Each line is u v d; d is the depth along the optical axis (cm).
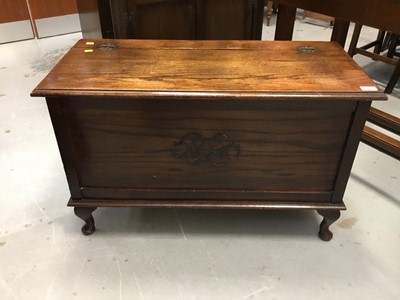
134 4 169
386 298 106
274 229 129
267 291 108
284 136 103
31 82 232
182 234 127
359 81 101
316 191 114
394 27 110
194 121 101
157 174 112
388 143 133
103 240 125
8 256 119
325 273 114
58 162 163
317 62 113
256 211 137
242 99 95
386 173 158
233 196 115
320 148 106
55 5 297
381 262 117
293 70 108
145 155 108
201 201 116
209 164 109
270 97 94
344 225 131
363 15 116
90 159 110
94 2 173
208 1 185
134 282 111
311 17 360
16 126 188
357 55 281
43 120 194
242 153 107
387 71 255
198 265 116
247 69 108
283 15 161
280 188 114
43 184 150
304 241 125
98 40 130
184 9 183
